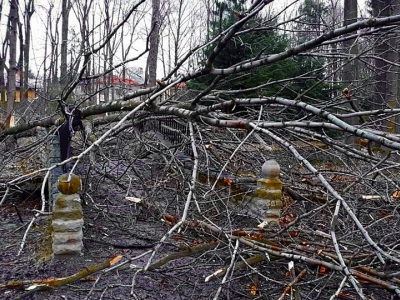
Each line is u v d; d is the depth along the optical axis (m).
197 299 4.11
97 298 4.14
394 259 2.24
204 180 6.40
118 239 5.99
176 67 3.94
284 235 4.86
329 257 3.62
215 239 4.73
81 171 7.25
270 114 4.72
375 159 3.51
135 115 4.79
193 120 3.85
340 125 2.56
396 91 7.29
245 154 6.27
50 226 6.30
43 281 4.00
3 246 5.85
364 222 5.12
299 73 7.57
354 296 3.83
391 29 3.23
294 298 3.60
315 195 6.17
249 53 8.59
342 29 2.34
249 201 5.93
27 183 7.92
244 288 4.18
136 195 6.67
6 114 10.83
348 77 7.04
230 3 9.20
